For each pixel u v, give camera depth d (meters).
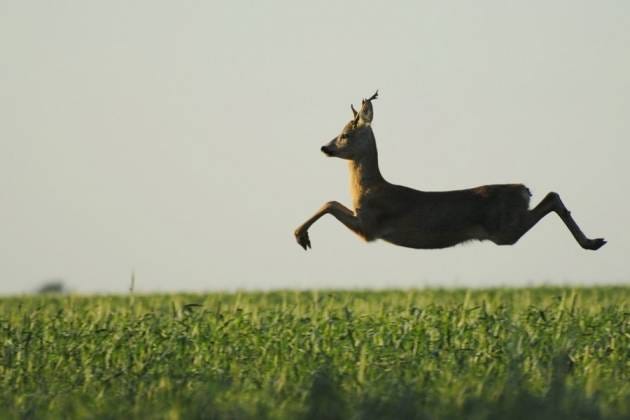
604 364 57.31
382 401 44.06
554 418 41.50
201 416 43.59
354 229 65.31
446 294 102.81
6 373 58.56
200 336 62.66
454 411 43.16
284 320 68.94
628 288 107.50
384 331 64.69
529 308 69.44
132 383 53.09
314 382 46.06
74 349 62.44
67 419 45.81
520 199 63.66
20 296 110.44
